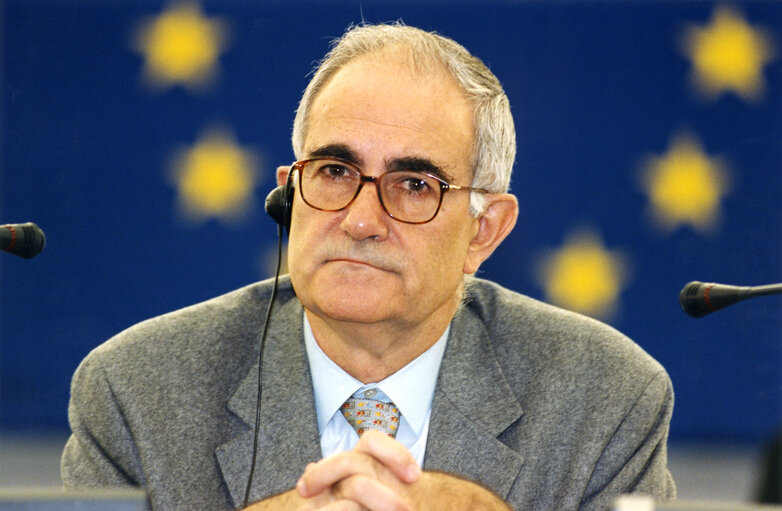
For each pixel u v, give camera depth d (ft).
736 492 31.53
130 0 34.45
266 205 20.10
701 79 33.78
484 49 33.94
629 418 20.29
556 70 33.91
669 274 33.83
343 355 19.92
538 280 33.78
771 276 33.63
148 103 34.37
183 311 21.62
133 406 19.69
